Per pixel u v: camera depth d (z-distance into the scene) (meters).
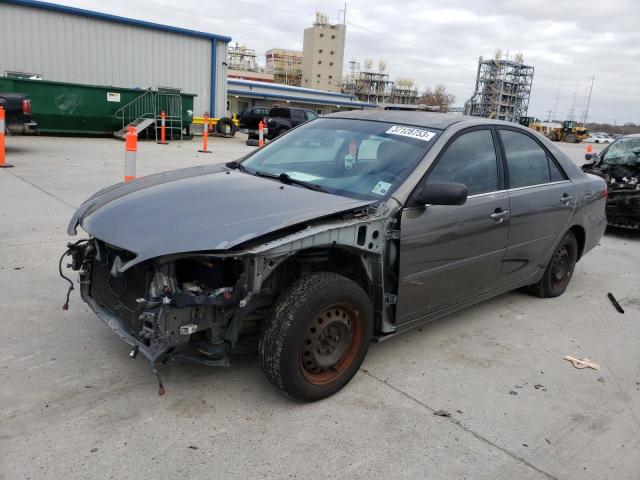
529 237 4.50
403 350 3.93
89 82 22.06
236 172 3.95
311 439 2.78
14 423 2.72
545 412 3.23
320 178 3.71
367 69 132.88
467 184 3.86
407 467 2.62
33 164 11.12
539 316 4.82
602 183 5.62
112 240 2.91
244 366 3.48
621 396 3.49
